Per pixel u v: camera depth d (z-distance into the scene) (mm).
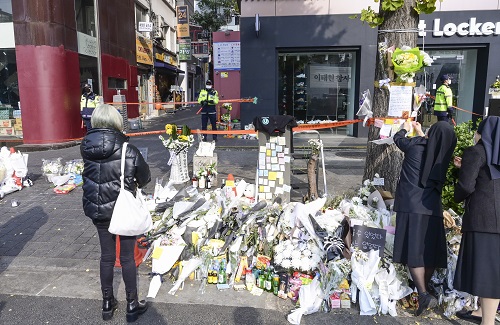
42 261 4445
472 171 2963
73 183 7484
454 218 4055
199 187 6992
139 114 20906
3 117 12398
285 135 5453
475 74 13164
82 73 14031
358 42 12750
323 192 6047
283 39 12906
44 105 11727
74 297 3758
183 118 23672
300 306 3500
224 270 3977
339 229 3963
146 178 3371
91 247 4805
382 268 3682
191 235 4219
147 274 4176
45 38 11516
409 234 3336
